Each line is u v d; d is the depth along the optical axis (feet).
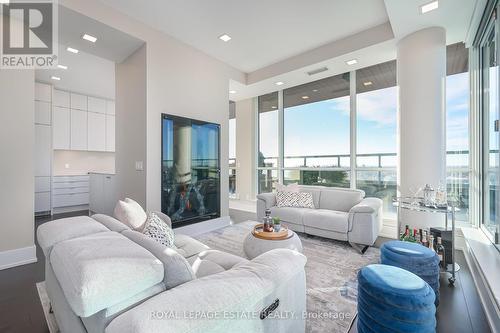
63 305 4.09
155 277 3.14
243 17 10.34
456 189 11.20
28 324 5.60
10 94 8.76
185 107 12.46
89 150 19.72
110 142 20.97
